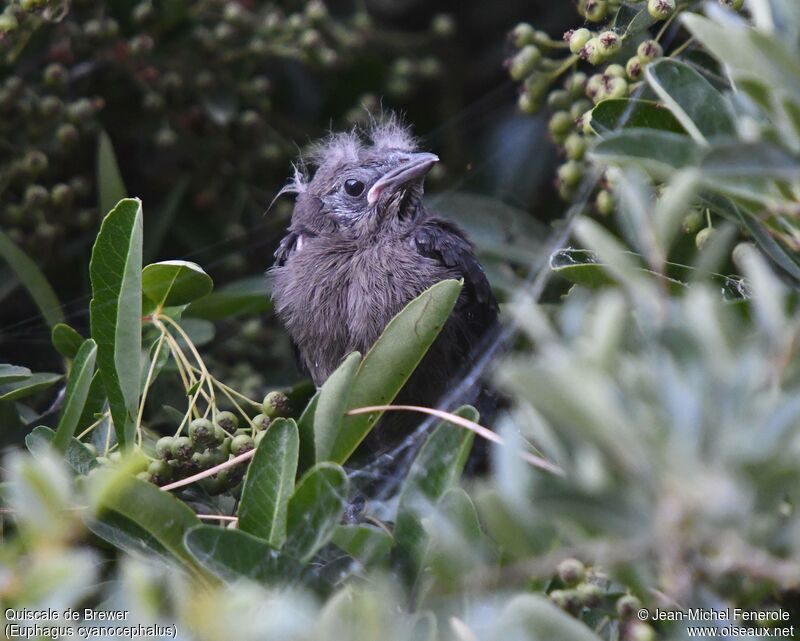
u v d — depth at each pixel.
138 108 3.49
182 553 3.32
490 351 3.44
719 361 2.72
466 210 3.48
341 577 3.32
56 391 3.44
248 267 3.50
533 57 3.42
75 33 3.46
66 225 3.47
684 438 2.64
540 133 3.51
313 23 3.48
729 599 3.26
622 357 2.89
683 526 2.69
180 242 3.49
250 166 3.49
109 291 3.36
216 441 3.36
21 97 3.44
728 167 2.99
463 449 3.33
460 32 3.56
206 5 3.48
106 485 3.31
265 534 3.32
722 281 3.35
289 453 3.33
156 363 3.39
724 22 3.12
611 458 2.75
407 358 3.35
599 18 3.39
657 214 3.13
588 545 3.12
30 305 3.48
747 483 2.64
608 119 3.36
